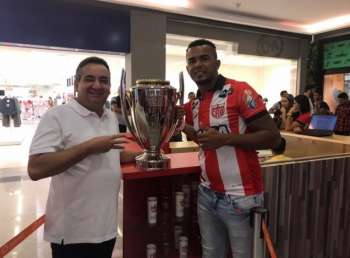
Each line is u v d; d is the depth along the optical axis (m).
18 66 7.26
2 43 4.43
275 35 6.73
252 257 1.33
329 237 1.95
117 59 5.63
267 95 7.85
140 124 1.33
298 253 1.83
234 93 1.26
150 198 1.51
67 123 1.11
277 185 1.68
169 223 1.65
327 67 6.92
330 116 2.95
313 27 6.58
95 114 1.17
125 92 1.33
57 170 1.01
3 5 4.28
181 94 1.35
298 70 7.18
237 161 1.27
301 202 1.79
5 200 3.51
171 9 5.19
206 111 1.33
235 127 1.27
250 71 7.81
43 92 9.28
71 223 1.13
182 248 1.58
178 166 1.40
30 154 1.05
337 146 2.39
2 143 7.39
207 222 1.43
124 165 1.40
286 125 3.76
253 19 5.92
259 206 1.32
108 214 1.18
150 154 1.37
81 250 1.15
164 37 5.39
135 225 1.58
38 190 3.88
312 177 1.80
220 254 1.48
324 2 4.99
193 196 1.67
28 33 4.45
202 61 1.29
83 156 1.02
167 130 1.36
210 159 1.33
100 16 4.89
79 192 1.12
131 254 1.58
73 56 5.71
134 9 5.10
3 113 8.28
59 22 4.62
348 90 6.52
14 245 1.17
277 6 5.21
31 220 2.95
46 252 2.32
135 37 5.18
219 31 6.18
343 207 1.98
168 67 6.40
